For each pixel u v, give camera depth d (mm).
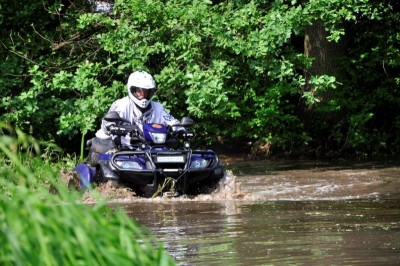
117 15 31000
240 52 27984
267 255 9133
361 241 9945
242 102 30266
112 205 16297
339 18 27984
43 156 23672
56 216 3521
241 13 28281
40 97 29562
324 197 16406
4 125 3973
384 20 33562
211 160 18703
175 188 18141
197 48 28094
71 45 31406
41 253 3367
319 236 10539
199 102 27156
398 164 25938
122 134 19297
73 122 27750
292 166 26453
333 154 32031
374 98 33156
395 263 8359
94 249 3494
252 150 31781
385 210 13547
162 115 20719
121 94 28750
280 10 28391
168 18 28531
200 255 9281
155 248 9797
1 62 30219
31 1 30781
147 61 29750
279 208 14523
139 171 18031
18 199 3600
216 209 14852
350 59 32719
